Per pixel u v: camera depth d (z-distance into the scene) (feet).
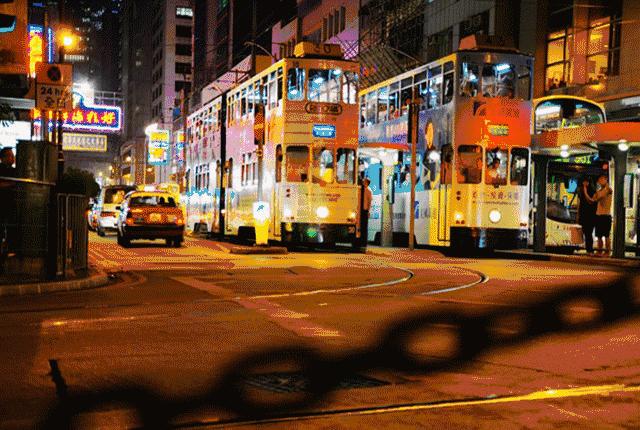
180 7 437.17
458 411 16.37
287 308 32.48
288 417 15.84
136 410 16.29
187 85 433.07
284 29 201.36
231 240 95.66
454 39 121.70
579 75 99.04
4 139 89.30
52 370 20.11
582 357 22.21
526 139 72.43
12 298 36.29
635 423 15.42
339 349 23.24
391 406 16.76
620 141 60.85
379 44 113.50
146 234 80.33
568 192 78.89
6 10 38.24
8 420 15.51
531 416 15.94
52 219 41.63
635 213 74.28
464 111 71.46
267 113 78.18
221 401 17.10
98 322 28.50
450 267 56.18
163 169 310.65
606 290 39.40
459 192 71.51
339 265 57.16
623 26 92.53
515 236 72.13
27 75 63.10
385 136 86.43
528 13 106.93
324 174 74.43
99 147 234.79
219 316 30.09
